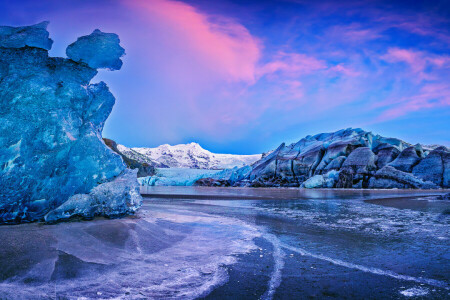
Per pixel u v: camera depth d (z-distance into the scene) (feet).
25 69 17.61
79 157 19.42
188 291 8.60
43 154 17.79
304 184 101.14
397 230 19.17
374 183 92.53
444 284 9.40
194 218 22.53
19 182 16.98
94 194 18.60
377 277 10.05
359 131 120.06
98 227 15.51
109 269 10.21
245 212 29.07
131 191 20.52
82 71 20.06
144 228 16.47
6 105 16.74
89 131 20.07
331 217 25.70
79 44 18.83
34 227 15.05
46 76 18.12
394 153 103.81
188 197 51.80
